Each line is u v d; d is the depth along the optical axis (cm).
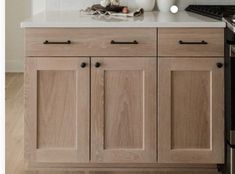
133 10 272
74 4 280
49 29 213
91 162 227
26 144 223
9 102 406
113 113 221
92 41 214
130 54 215
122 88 219
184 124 221
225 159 221
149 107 219
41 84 219
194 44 213
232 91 207
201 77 218
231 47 201
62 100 221
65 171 234
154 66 216
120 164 234
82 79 218
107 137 223
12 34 564
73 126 222
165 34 213
